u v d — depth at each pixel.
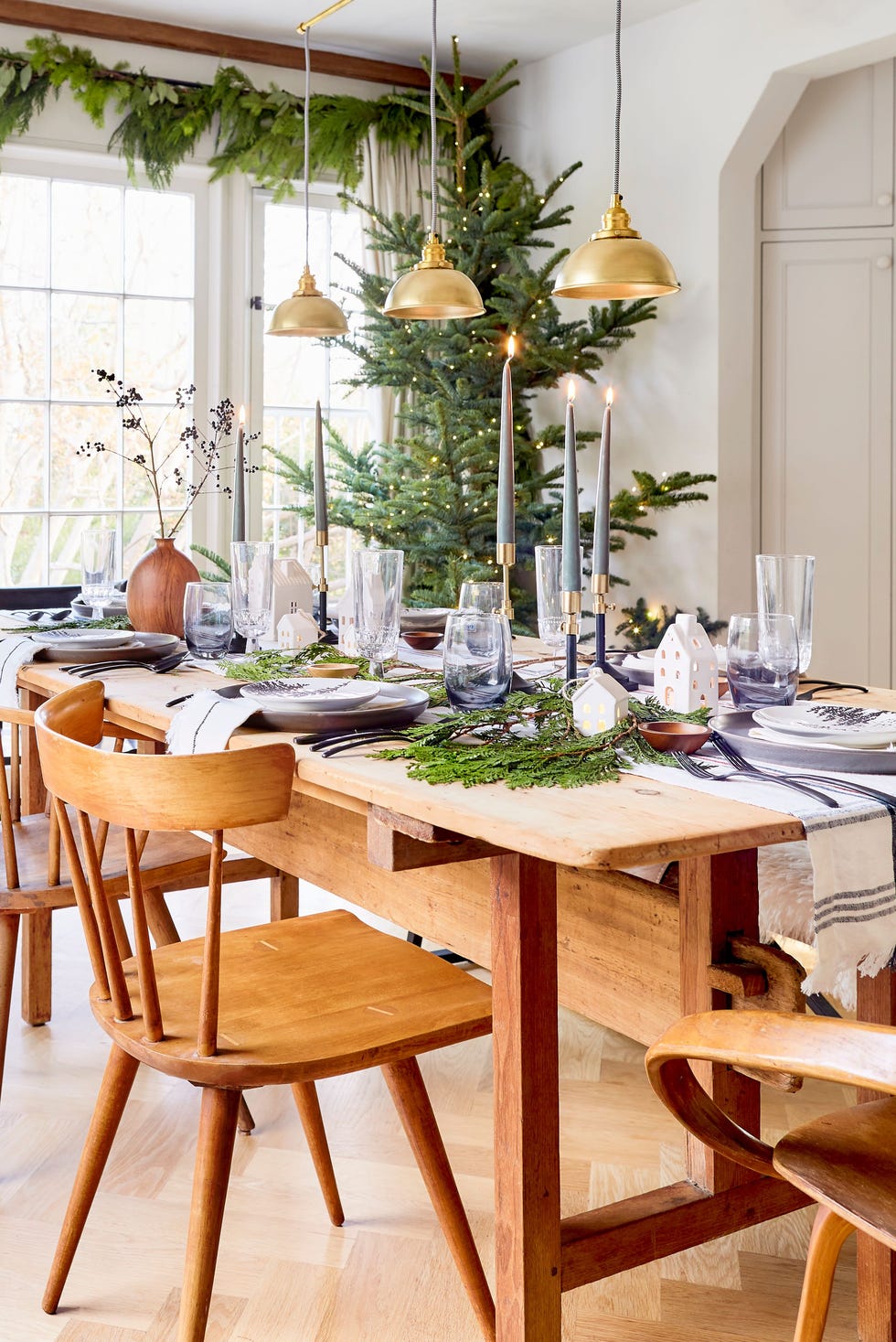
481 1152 2.11
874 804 1.26
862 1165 1.10
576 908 1.90
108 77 4.64
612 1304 1.69
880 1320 1.55
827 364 4.72
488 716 1.61
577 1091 2.33
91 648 2.30
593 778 1.37
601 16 4.70
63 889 1.94
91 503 4.95
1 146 4.51
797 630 1.75
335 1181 1.88
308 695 1.71
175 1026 1.48
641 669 2.08
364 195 5.18
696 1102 1.19
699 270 4.63
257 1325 1.64
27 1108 2.22
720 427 4.64
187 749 1.67
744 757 1.51
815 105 4.64
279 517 5.31
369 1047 1.43
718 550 4.69
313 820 2.46
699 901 1.57
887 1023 1.50
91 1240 1.83
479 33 4.88
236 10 4.61
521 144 5.38
